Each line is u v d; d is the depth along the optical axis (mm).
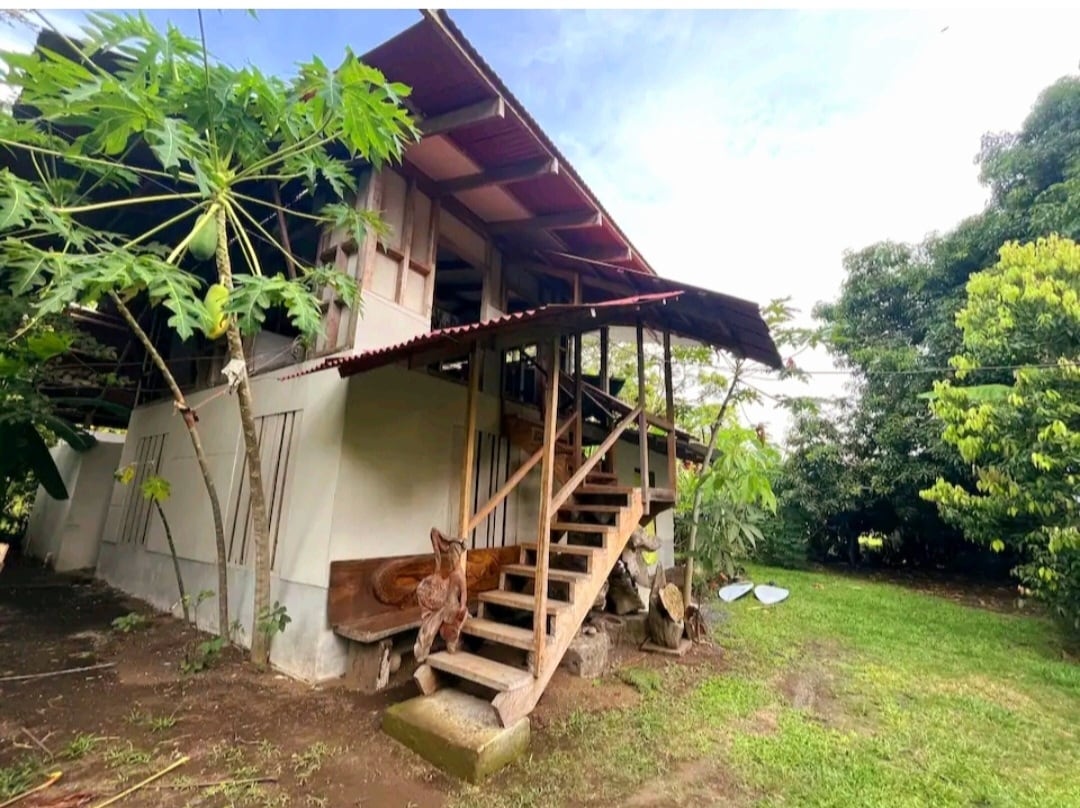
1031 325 6027
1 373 4531
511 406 6168
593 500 5801
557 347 3781
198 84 3236
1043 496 5832
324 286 4758
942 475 10203
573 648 4508
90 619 5352
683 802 2568
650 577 5691
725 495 6836
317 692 3672
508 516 5848
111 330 7625
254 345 5691
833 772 2906
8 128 2963
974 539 7090
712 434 6480
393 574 4414
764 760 3012
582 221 5766
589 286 6531
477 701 3285
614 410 6949
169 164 2811
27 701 3324
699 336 6012
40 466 6340
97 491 8578
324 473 4211
